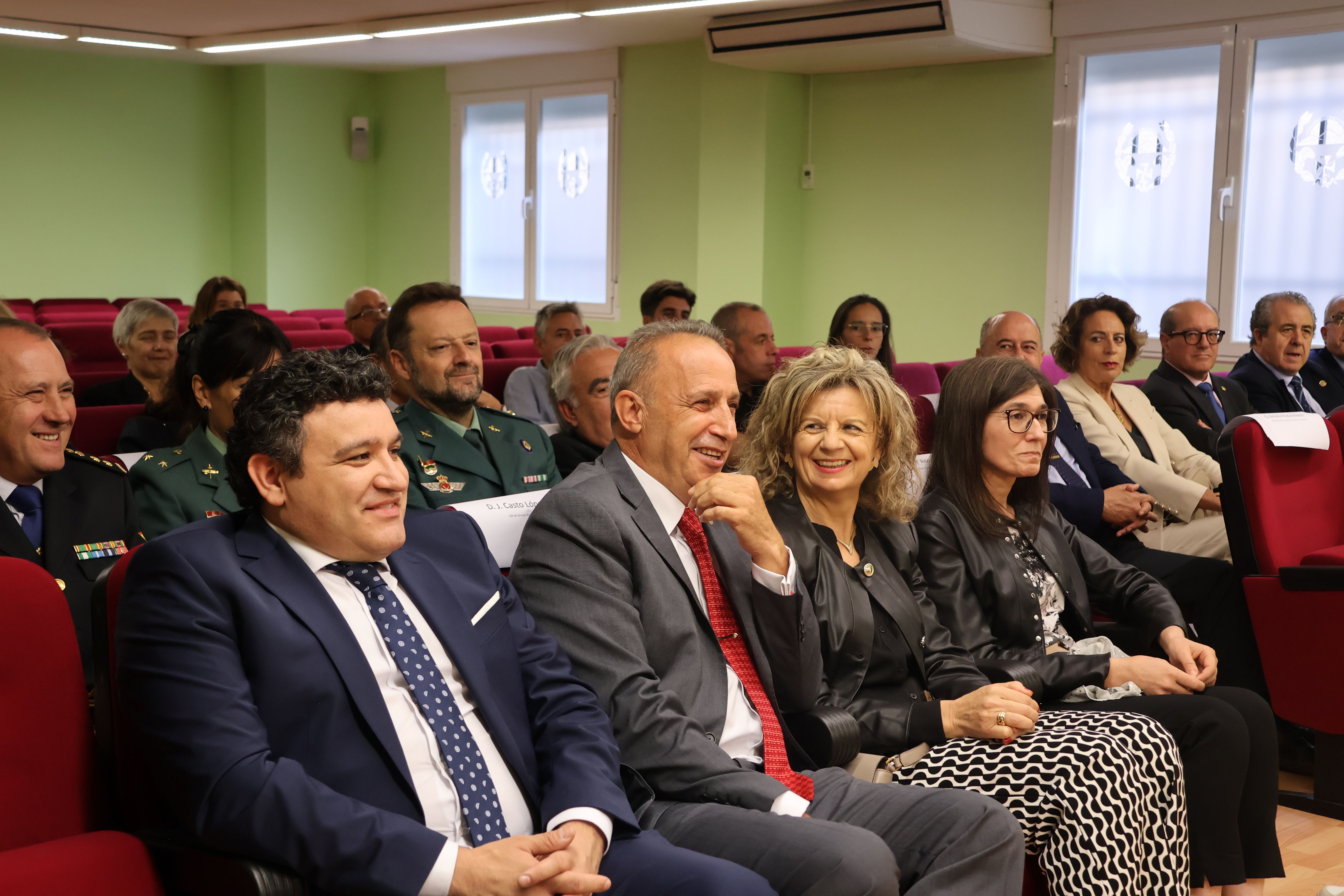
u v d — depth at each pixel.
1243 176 6.50
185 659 1.42
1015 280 7.42
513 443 2.89
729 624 1.95
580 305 9.77
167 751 1.40
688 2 7.25
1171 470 3.92
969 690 2.15
